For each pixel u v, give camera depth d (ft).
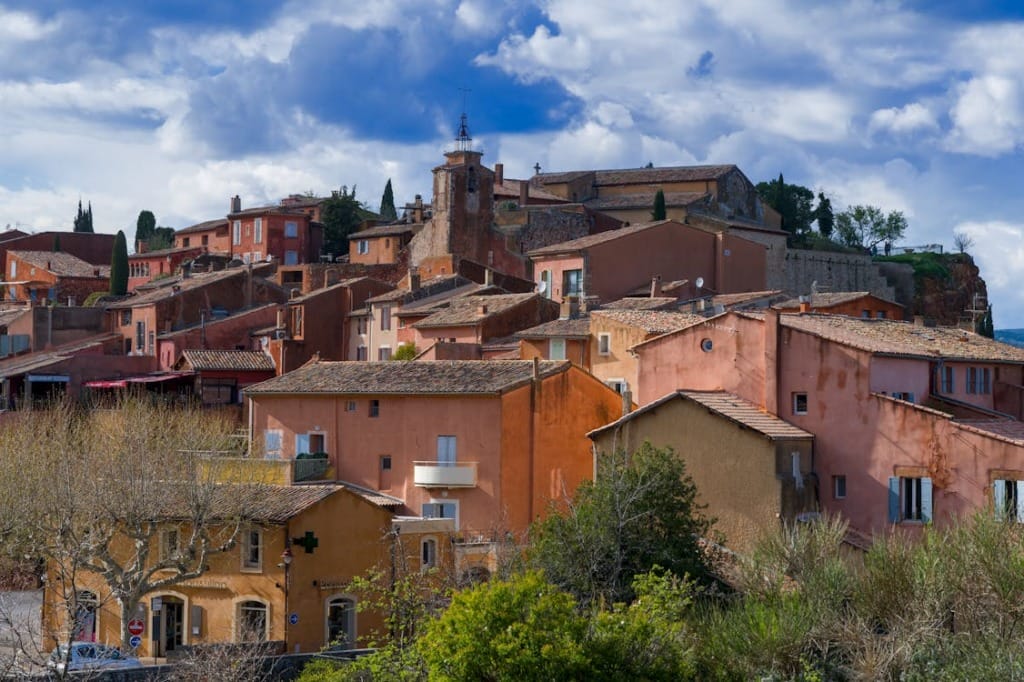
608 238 428.97
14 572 278.26
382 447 291.99
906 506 231.91
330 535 227.40
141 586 215.10
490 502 277.85
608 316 327.06
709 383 257.34
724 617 185.68
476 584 177.99
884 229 634.84
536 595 166.81
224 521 223.71
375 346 419.95
